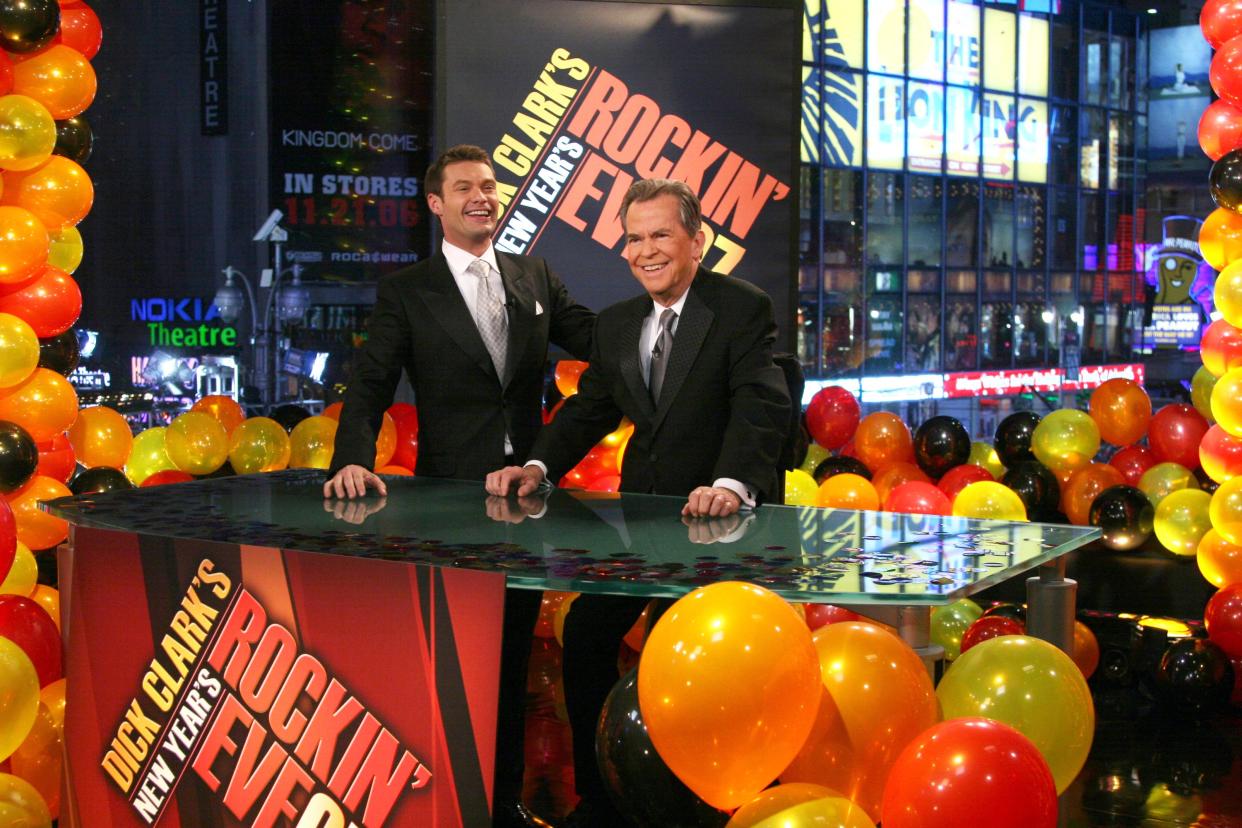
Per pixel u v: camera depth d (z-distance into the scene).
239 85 8.37
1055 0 12.63
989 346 13.23
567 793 2.80
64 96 3.04
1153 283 11.33
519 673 2.61
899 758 1.58
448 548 1.82
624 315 2.55
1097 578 4.04
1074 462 4.33
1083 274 13.33
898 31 12.22
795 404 2.74
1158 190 11.61
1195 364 10.90
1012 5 12.70
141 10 8.25
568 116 3.99
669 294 2.44
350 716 1.75
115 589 1.97
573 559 1.74
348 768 1.75
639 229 2.37
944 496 3.88
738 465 2.25
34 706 2.24
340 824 1.76
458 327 2.85
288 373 8.55
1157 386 10.98
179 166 8.41
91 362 8.41
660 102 4.00
